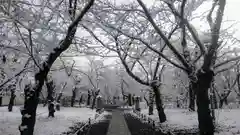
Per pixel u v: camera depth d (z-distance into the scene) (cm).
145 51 1462
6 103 4472
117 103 7825
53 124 1825
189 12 1088
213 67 1034
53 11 803
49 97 2416
